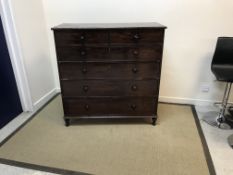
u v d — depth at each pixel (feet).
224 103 7.46
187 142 6.17
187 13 7.19
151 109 6.75
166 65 8.09
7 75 7.07
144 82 6.34
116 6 7.62
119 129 6.84
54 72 9.35
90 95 6.54
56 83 9.58
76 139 6.35
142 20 7.64
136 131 6.72
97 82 6.35
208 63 7.75
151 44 5.82
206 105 8.41
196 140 6.26
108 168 5.23
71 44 5.84
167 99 8.68
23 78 7.43
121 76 6.27
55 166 5.30
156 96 6.53
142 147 5.97
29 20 7.42
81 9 7.94
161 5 7.28
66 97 6.56
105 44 5.83
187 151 5.80
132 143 6.15
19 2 6.84
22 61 7.20
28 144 6.14
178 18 7.32
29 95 7.74
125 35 5.72
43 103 8.64
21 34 7.06
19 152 5.80
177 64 8.01
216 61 7.10
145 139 6.32
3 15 6.56
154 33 5.68
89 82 6.35
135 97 6.56
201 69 7.91
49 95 9.11
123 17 7.73
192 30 7.39
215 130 6.79
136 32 5.67
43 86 8.66
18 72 7.34
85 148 5.95
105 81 6.33
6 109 7.18
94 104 6.68
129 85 6.39
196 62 7.84
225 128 6.89
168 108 8.22
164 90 8.55
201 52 7.64
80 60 6.04
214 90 8.10
